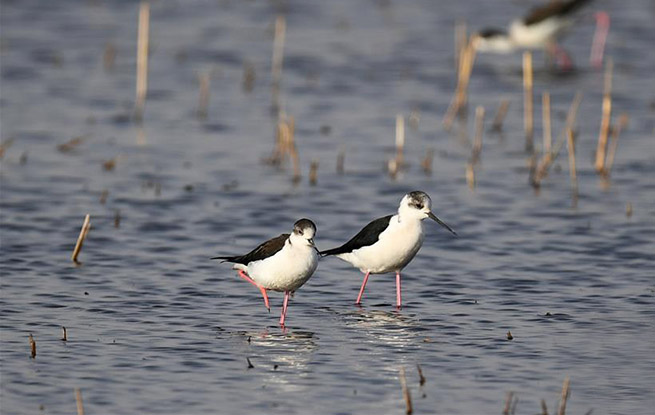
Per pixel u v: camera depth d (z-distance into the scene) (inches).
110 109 962.1
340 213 700.0
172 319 506.6
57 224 665.0
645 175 781.9
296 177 774.5
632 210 701.9
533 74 1127.0
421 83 1067.9
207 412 401.4
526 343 475.2
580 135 892.0
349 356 459.2
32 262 592.1
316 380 432.5
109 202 712.4
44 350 461.7
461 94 966.4
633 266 593.0
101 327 493.0
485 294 547.8
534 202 722.2
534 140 881.5
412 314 517.7
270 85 1051.3
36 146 845.8
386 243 526.9
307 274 489.7
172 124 919.7
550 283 564.4
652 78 1091.9
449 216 692.1
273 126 918.4
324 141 873.5
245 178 773.3
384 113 962.7
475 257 612.1
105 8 1355.8
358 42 1215.6
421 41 1224.2
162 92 1023.6
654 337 482.3
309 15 1336.1
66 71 1085.8
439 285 563.5
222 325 499.2
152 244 630.5
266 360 453.7
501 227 669.3
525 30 1167.0
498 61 1194.0
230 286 559.8
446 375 438.3
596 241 638.5
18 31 1232.8
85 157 820.0
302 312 520.7
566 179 776.9
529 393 419.8
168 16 1326.3
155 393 418.3
